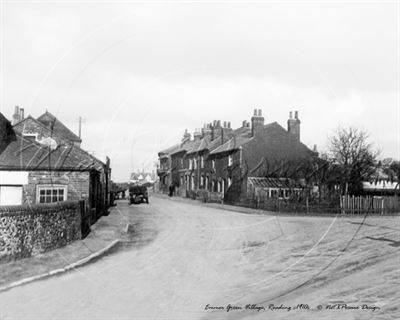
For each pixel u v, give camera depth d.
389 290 7.62
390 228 16.62
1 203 17.12
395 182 36.69
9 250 9.92
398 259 10.30
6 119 18.73
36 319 6.04
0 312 6.29
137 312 6.35
